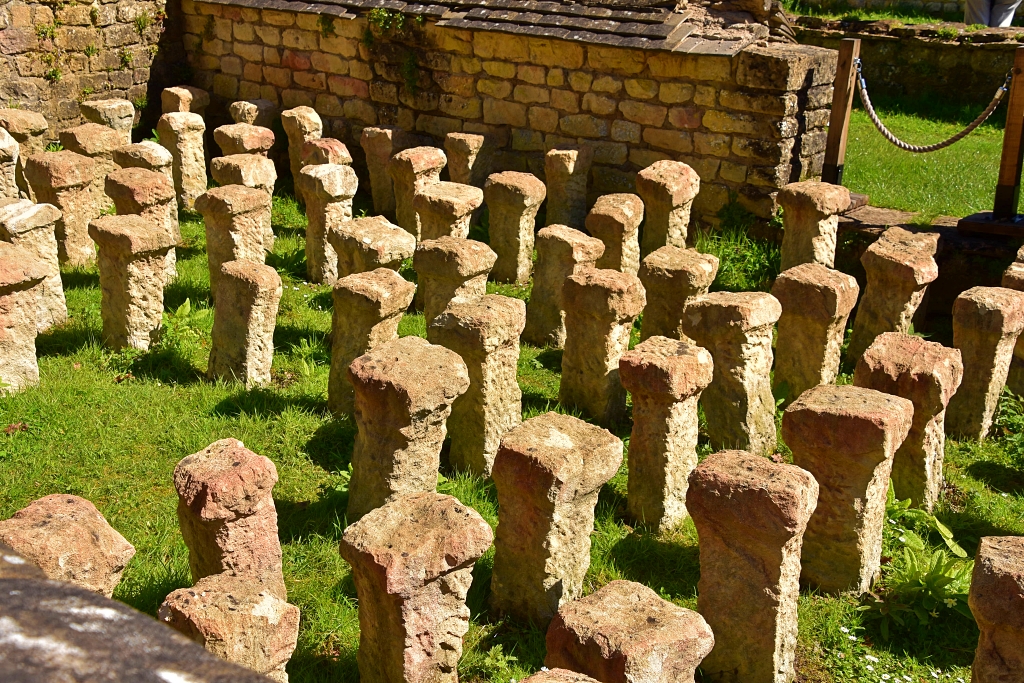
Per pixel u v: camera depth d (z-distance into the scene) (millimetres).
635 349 6582
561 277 9234
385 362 6141
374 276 7598
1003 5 18141
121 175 9383
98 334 8641
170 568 5766
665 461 6539
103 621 1416
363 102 13836
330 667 5262
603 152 12188
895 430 5770
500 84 12688
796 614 5305
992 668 4586
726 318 7125
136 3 14367
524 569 5605
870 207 12008
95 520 4594
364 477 6188
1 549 1646
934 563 6273
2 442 6930
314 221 10250
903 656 5758
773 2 11578
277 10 13883
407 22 13086
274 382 8242
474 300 7160
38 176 9766
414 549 4629
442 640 4820
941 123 16844
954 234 10742
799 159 11281
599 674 4430
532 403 8258
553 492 5367
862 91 11250
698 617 4605
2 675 1250
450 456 7254
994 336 7844
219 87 15000
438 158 11148
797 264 10109
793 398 8234
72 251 10070
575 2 12211
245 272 7793
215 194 9008
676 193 10406
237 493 5012
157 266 8344
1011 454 7930
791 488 4980
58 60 13555
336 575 5930
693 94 11359
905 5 19672
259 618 4195
